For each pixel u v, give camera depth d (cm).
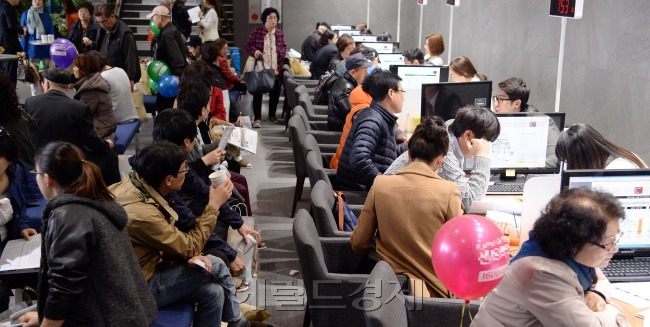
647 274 285
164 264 319
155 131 360
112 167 531
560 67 494
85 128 502
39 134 493
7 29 912
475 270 225
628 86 633
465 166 413
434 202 301
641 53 611
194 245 318
